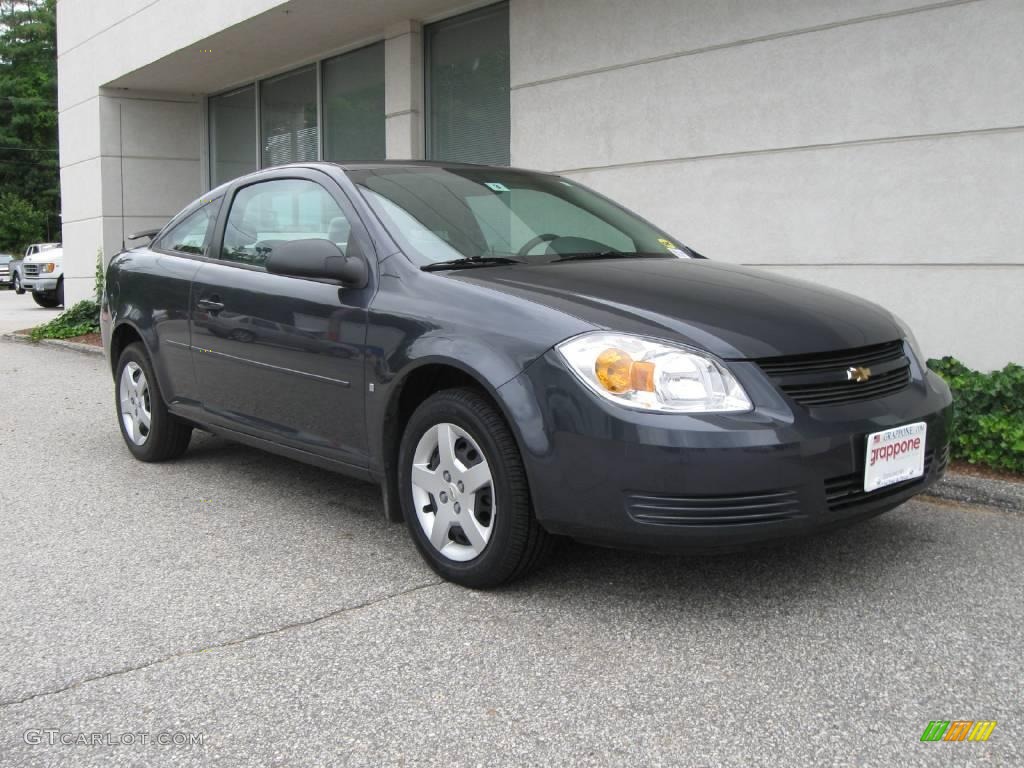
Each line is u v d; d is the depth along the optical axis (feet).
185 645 9.73
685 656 9.39
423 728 8.06
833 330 10.61
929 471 11.21
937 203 18.97
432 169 14.40
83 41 44.24
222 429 15.20
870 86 19.71
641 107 24.12
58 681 8.95
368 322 11.96
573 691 8.70
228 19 32.94
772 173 21.54
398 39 32.17
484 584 10.96
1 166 159.84
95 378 29.84
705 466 9.28
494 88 29.68
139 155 44.21
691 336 9.92
